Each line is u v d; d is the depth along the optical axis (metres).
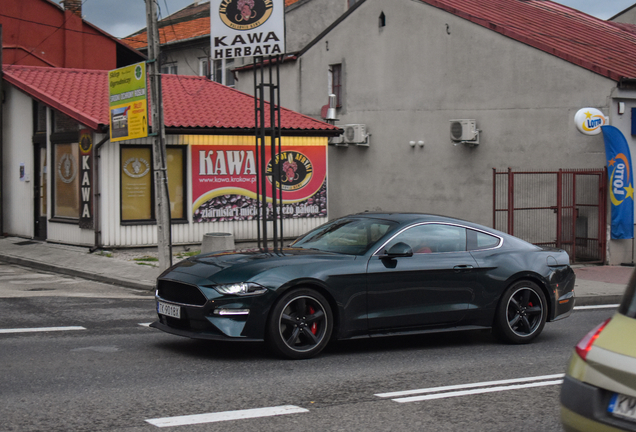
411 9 20.28
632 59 17.72
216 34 13.25
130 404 5.32
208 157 17.33
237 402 5.45
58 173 17.50
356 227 8.03
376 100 21.44
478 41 18.56
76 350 7.21
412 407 5.43
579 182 16.55
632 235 16.03
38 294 11.32
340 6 27.12
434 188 19.78
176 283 7.08
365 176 21.80
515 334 8.12
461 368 6.87
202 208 17.25
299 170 18.66
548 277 8.34
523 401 5.68
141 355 7.05
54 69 19.50
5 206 19.89
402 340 8.41
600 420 3.38
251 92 25.84
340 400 5.58
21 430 4.64
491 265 7.99
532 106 17.39
